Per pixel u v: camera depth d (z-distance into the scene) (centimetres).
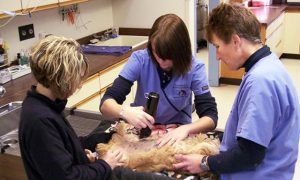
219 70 467
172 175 113
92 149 126
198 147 118
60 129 98
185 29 136
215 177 112
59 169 93
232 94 439
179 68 139
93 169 103
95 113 165
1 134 177
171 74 150
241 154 100
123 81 154
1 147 143
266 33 426
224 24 105
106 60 285
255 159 100
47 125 94
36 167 97
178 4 362
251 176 106
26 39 282
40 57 94
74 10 335
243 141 99
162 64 140
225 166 104
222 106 402
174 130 132
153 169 115
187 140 125
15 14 221
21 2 230
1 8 215
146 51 157
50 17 307
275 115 101
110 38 370
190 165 111
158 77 153
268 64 104
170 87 153
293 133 107
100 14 376
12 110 188
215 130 143
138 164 115
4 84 234
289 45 581
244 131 98
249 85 101
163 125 147
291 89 106
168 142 122
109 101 143
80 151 107
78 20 344
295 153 110
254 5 570
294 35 572
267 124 98
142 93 158
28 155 97
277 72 103
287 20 568
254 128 97
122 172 107
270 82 100
